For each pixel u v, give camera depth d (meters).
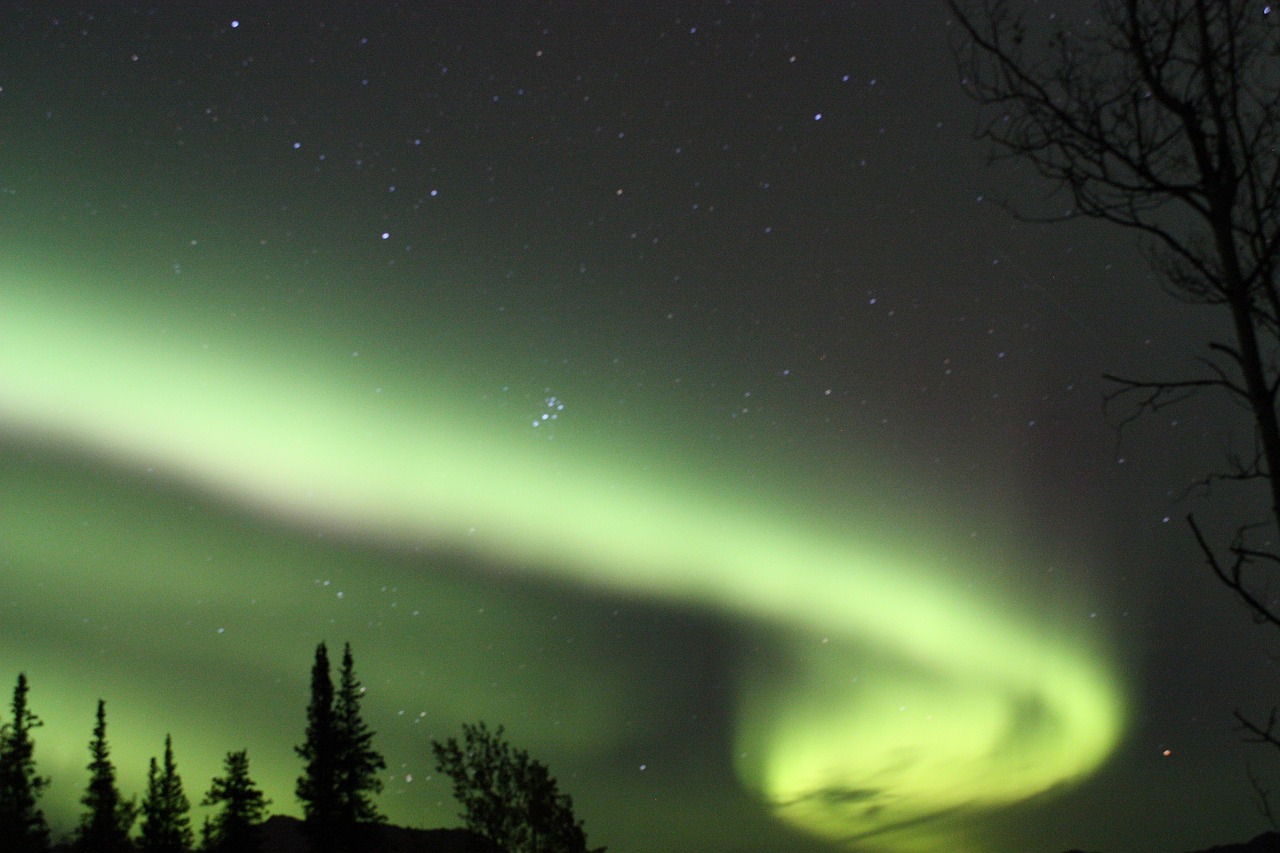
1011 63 4.24
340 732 27.69
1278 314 3.93
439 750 15.65
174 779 29.31
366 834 26.75
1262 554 3.64
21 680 28.50
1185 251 4.09
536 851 15.07
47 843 27.86
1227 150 3.92
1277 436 3.68
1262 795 4.48
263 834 29.81
